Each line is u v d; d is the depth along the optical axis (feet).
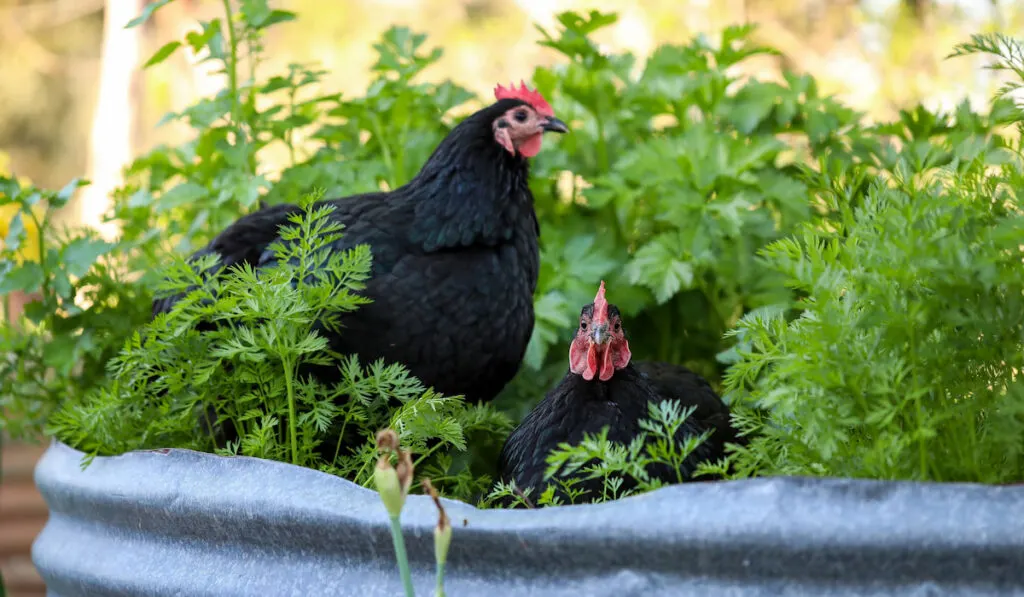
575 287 10.82
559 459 6.52
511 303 9.40
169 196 10.98
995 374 6.05
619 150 12.40
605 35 28.35
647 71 12.32
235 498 6.64
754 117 11.85
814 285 6.25
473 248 9.37
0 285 10.14
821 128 11.69
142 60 30.53
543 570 5.78
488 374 9.50
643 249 10.60
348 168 11.64
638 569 5.62
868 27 29.91
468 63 35.50
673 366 10.34
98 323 10.63
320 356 8.09
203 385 7.93
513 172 9.64
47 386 10.87
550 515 5.70
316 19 36.32
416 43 12.58
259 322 7.93
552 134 12.70
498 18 37.73
